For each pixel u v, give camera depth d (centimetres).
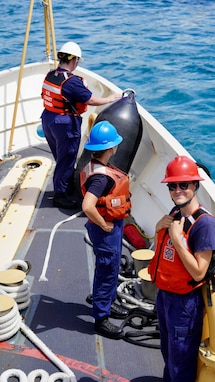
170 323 333
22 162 753
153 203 598
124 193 402
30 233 593
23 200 652
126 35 1745
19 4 2134
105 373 401
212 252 315
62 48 598
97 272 422
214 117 1212
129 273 515
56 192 647
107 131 389
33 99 835
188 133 1145
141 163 641
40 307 474
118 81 1420
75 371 402
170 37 1714
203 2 2109
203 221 312
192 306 327
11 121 822
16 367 400
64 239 583
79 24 1866
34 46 1670
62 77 596
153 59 1549
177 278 324
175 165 317
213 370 328
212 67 1484
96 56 1581
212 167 1020
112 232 408
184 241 315
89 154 629
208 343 332
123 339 435
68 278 516
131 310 457
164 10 2009
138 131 615
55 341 433
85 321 458
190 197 316
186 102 1294
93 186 386
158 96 1328
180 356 335
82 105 616
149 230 591
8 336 423
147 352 423
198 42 1662
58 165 634
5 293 454
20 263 509
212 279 322
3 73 812
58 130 610
